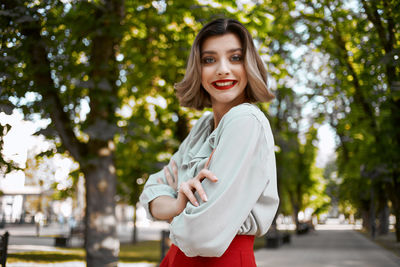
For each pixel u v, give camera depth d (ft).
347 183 99.81
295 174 115.65
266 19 26.43
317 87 50.39
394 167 38.27
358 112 41.65
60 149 23.20
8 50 20.44
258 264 44.83
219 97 4.20
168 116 42.52
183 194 3.65
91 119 22.93
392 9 26.43
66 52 23.66
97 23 22.13
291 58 46.88
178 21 29.19
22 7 19.81
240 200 3.38
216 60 4.22
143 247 67.05
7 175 20.33
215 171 3.44
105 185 24.36
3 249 27.27
